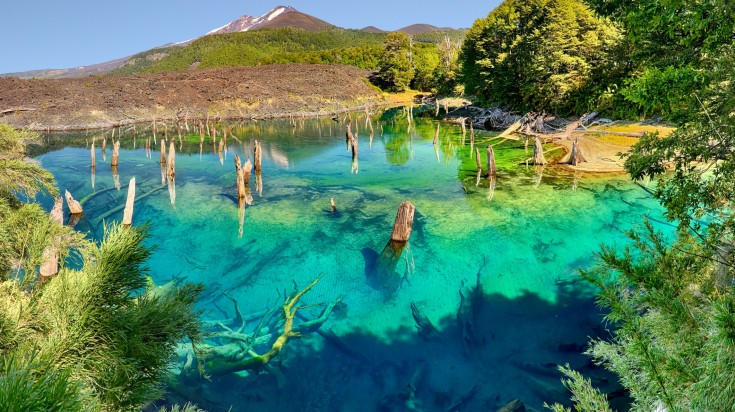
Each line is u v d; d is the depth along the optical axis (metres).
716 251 4.84
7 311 4.28
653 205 22.08
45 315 4.32
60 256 5.58
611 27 42.16
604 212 21.61
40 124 60.22
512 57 55.19
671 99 6.75
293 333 12.84
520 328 13.02
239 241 19.92
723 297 3.14
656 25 7.07
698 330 3.47
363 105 95.38
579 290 14.86
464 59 72.25
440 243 19.02
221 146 38.19
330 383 11.00
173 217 23.16
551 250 17.94
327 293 15.46
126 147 47.19
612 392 9.70
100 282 4.55
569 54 46.66
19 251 6.12
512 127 47.81
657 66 7.82
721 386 2.77
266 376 11.14
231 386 10.72
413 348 12.40
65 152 43.81
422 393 10.60
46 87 72.00
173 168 30.45
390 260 17.61
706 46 6.50
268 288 15.88
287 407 10.17
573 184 26.52
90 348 4.25
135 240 4.98
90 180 31.75
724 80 6.14
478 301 14.64
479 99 71.12
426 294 15.20
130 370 4.16
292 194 26.97
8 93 66.25
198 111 74.94
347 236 20.25
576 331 12.65
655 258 4.32
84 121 63.28
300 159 39.22
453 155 38.66
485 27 64.81
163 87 78.94
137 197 27.06
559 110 49.16
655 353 3.56
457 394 10.49
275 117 80.38
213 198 26.41
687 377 3.25
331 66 116.94
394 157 39.06
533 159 32.81
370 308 14.45
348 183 29.62
